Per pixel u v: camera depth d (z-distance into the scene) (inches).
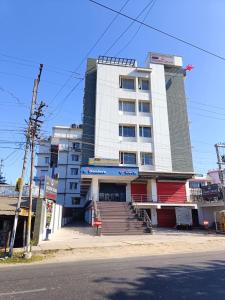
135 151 1441.9
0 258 527.2
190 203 1362.0
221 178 1163.3
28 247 542.9
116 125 1453.0
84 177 1331.2
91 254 562.9
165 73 1675.7
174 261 442.0
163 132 1494.8
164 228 1285.7
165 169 1439.5
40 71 653.3
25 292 260.5
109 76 1529.3
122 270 364.5
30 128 623.5
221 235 980.6
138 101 1536.7
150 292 253.4
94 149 1389.0
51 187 1046.4
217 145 1180.5
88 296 242.5
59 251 599.5
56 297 241.3
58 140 2456.9
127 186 1434.5
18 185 610.5
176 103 1611.7
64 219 1422.2
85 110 1480.1
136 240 790.5
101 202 1204.5
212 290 259.6
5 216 736.3
